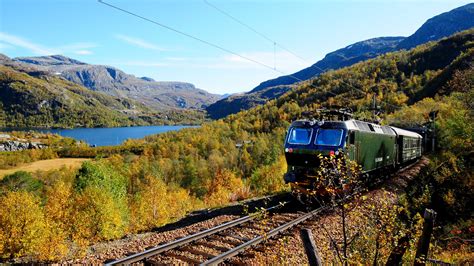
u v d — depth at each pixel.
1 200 18.05
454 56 127.00
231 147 105.00
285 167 41.28
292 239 9.77
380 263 6.68
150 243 9.52
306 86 160.00
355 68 154.12
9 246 16.20
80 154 142.00
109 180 31.20
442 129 36.38
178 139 135.12
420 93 95.94
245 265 7.93
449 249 10.70
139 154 131.38
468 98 25.05
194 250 8.79
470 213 14.61
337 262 7.51
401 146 24.27
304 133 14.89
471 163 19.64
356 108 85.81
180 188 64.19
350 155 14.37
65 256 13.42
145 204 24.64
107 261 8.36
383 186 18.81
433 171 21.92
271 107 146.62
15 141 174.62
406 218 13.70
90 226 18.59
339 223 11.10
